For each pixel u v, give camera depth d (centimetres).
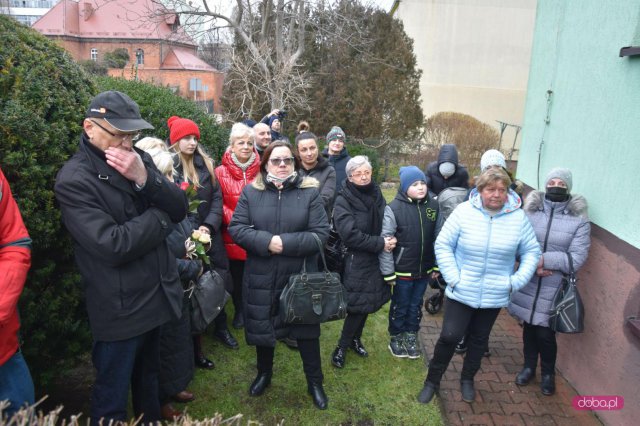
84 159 198
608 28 339
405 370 363
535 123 487
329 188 423
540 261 322
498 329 443
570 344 359
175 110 512
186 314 277
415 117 1488
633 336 282
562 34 427
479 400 329
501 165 405
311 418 299
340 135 494
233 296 414
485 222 297
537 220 332
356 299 346
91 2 4175
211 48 1609
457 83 1725
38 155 220
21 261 180
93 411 218
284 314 280
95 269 203
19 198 211
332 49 1478
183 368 279
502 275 300
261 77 1256
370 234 341
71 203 193
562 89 420
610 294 310
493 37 1677
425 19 1723
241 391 322
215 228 364
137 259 209
